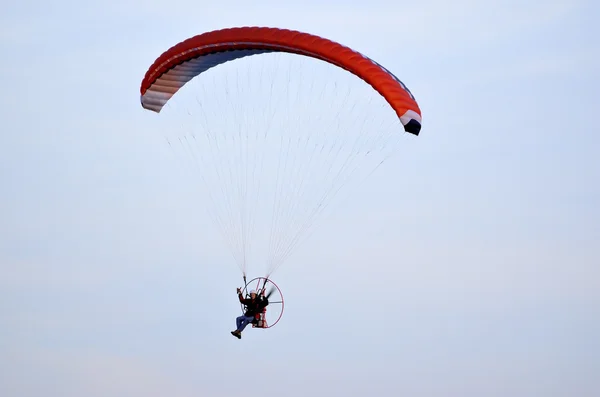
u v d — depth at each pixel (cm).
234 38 10069
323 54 9894
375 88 9794
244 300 10000
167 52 10388
